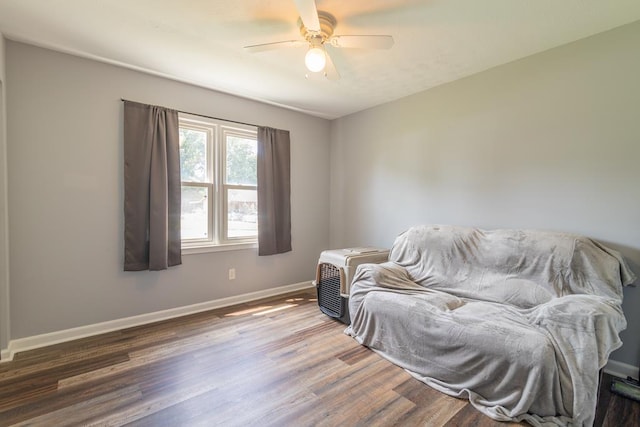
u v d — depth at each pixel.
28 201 2.36
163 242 2.84
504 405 1.66
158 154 2.84
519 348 1.63
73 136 2.52
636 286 2.05
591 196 2.24
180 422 1.60
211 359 2.23
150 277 2.91
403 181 3.50
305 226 4.16
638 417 1.67
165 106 2.96
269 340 2.55
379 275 2.60
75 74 2.53
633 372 2.06
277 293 3.87
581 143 2.27
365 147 3.93
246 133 3.56
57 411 1.67
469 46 2.36
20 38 2.26
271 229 3.69
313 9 1.61
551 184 2.42
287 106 3.80
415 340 2.10
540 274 2.16
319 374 2.06
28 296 2.37
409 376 2.05
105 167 2.66
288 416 1.65
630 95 2.07
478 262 2.48
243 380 1.97
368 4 1.85
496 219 2.74
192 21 2.06
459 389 1.83
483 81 2.79
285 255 3.95
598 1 1.81
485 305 2.17
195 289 3.20
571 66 2.30
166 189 2.86
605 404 1.79
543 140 2.45
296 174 4.04
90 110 2.59
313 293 3.92
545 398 1.55
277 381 1.97
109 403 1.74
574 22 2.04
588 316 1.61
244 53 2.49
